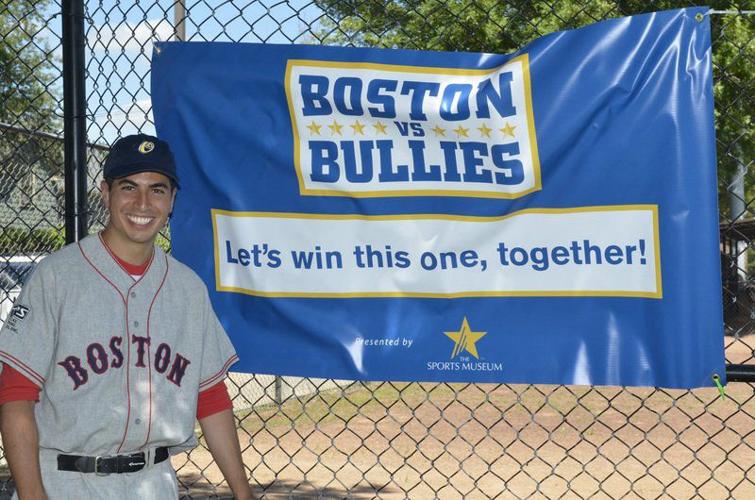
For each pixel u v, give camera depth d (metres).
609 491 6.92
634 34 3.49
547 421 9.94
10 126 5.31
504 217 3.57
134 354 2.93
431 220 3.62
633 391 11.95
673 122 3.45
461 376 3.59
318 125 3.72
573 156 3.51
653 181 3.45
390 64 3.68
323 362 3.71
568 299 3.52
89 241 2.98
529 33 6.74
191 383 3.04
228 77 3.81
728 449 8.41
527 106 3.55
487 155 3.58
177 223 3.83
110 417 2.88
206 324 3.13
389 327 3.66
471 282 3.59
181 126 3.85
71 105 3.94
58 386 2.86
